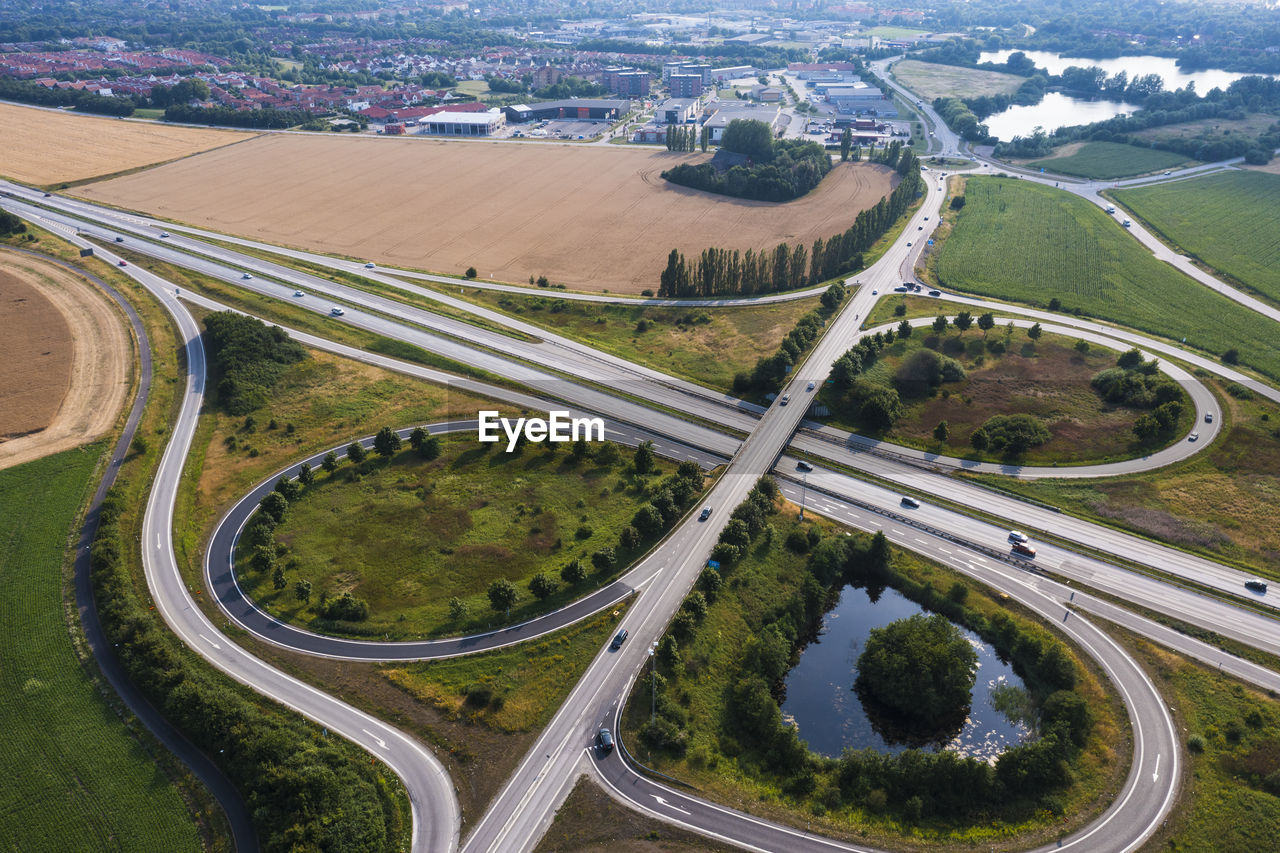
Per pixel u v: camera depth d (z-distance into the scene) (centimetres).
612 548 12850
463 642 11250
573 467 15125
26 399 16475
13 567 12306
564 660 10962
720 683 10938
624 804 9138
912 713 10800
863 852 8712
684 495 13925
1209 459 15500
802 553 13250
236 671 10706
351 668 10806
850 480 15112
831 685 11344
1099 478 15125
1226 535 13575
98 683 10444
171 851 8538
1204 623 11906
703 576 12081
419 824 8812
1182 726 10275
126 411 16425
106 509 13262
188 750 9625
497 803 9069
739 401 17425
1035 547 13475
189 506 13950
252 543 13050
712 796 9306
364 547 13062
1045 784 9581
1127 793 9412
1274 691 10744
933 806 9381
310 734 9781
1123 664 11225
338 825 8506
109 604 11381
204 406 16838
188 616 11606
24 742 9681
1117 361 18938
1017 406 17300
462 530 13462
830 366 18625
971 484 15025
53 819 8844
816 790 9619
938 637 11088
